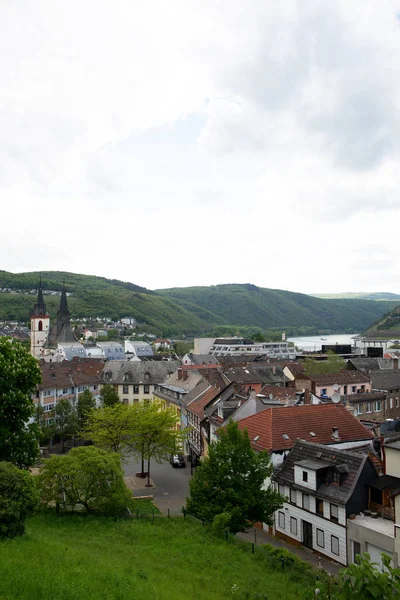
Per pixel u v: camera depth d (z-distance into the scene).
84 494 40.41
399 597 14.15
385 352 183.50
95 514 40.62
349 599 14.85
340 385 91.75
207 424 63.69
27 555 23.98
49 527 35.59
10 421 43.97
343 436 49.25
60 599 18.81
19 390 44.12
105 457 41.44
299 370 111.25
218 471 35.69
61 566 22.92
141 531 36.09
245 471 35.62
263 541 41.34
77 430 84.19
